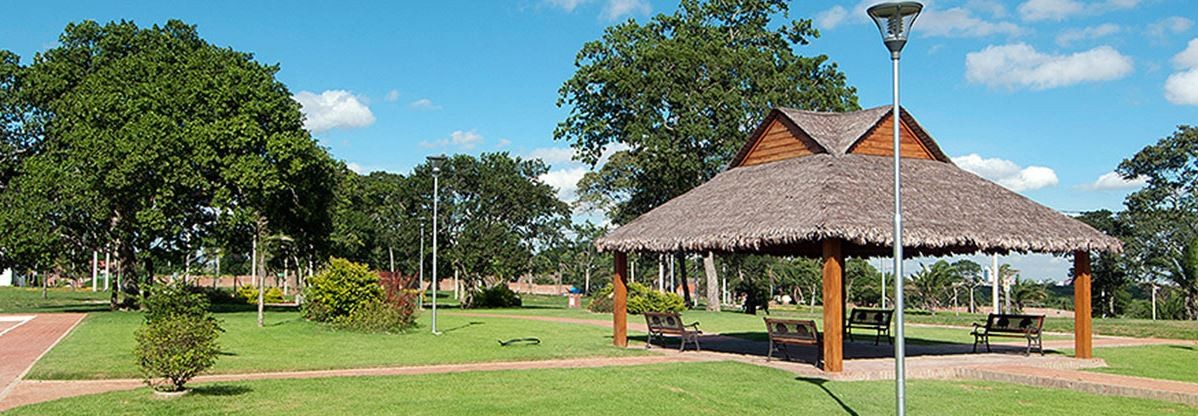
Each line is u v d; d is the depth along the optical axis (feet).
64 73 118.32
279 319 100.89
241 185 108.37
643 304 131.54
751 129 137.49
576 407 39.24
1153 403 42.22
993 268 131.44
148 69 112.78
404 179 175.22
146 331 41.83
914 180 59.67
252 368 52.65
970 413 39.55
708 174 148.15
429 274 192.34
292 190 121.39
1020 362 57.26
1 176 123.75
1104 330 94.99
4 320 102.22
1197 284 154.30
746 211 57.88
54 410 37.01
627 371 51.24
